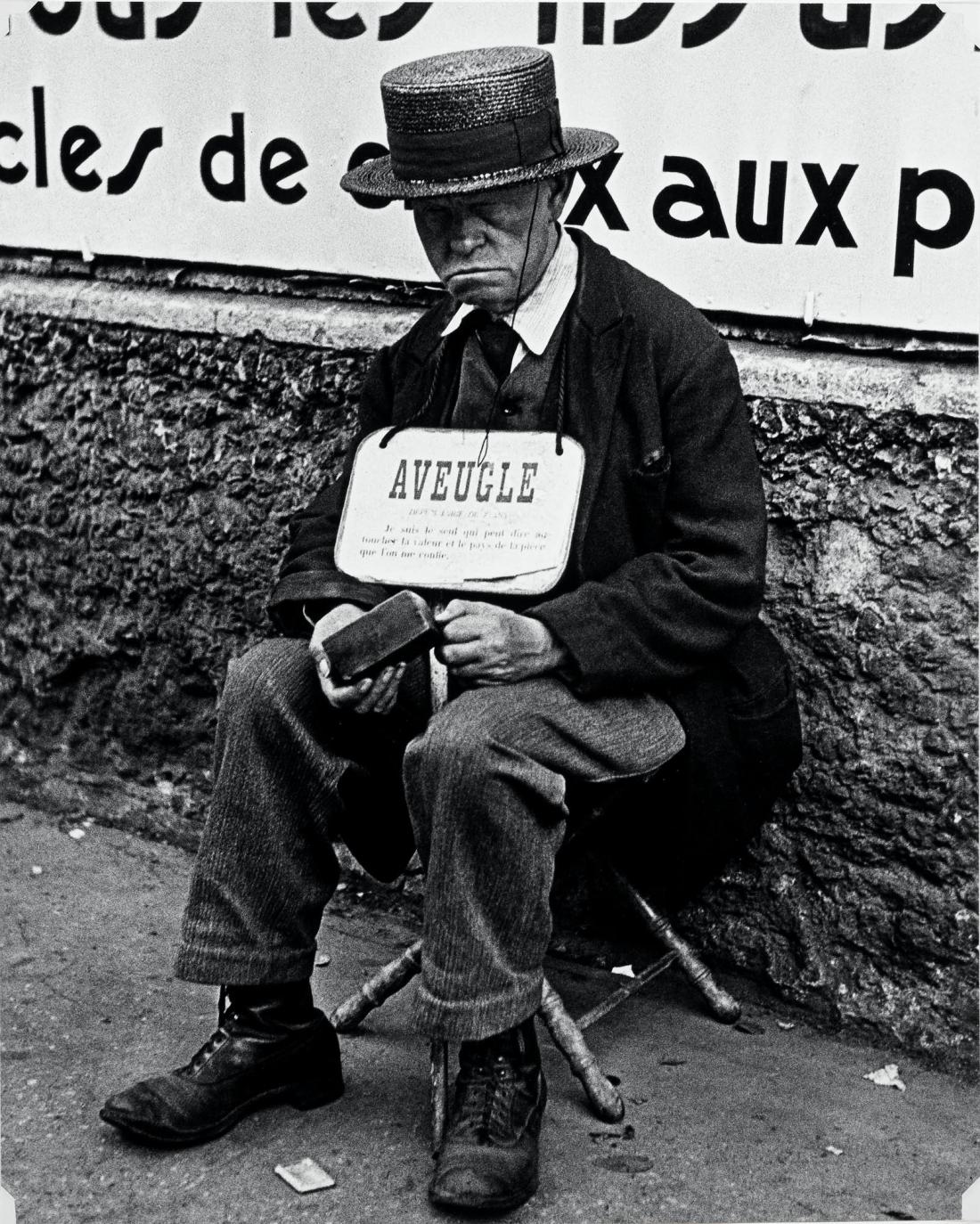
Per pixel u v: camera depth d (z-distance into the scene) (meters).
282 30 2.94
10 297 3.43
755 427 2.60
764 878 2.70
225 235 3.12
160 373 3.23
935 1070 2.53
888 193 2.44
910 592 2.51
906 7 2.37
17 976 2.82
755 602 2.25
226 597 3.22
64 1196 2.17
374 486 2.37
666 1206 2.15
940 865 2.53
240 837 2.22
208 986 2.80
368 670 2.12
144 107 3.16
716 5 2.51
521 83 2.14
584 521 2.26
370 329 2.93
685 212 2.61
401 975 2.52
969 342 2.43
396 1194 2.17
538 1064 2.22
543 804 2.06
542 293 2.31
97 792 3.51
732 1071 2.50
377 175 2.33
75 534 3.43
